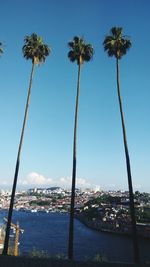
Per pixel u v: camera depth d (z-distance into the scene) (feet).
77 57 157.79
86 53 158.40
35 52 157.48
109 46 152.46
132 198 122.42
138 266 107.76
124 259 327.47
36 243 444.55
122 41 152.25
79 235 571.28
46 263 109.81
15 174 133.90
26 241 460.55
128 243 471.21
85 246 428.15
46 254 134.92
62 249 393.09
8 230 126.72
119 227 615.98
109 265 108.47
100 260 121.80
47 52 159.84
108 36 154.92
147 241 513.04
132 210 120.88
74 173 132.05
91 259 128.06
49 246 419.13
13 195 131.13
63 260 114.32
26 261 111.65
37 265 107.96
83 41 159.33
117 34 153.99
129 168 126.62
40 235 550.36
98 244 452.35
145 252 388.16
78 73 152.56
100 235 579.89
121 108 136.77
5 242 125.49
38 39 158.51
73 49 158.51
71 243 122.01
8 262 109.91
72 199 127.95
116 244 456.86
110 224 653.30
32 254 131.85
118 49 151.53
